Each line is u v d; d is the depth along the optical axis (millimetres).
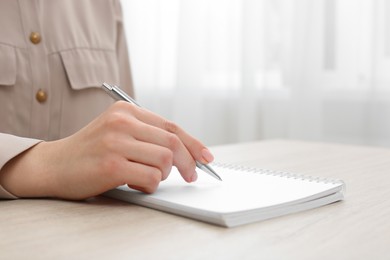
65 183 545
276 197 514
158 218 481
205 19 1910
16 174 570
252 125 1808
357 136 1639
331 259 372
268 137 1795
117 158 530
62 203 544
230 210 457
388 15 1538
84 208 521
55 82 1023
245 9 1791
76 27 1068
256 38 1803
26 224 458
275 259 373
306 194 525
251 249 394
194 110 1929
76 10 1087
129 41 2068
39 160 576
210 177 627
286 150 1010
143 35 2066
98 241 410
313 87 1674
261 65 1814
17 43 968
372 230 444
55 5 1042
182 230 441
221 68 1915
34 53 984
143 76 2076
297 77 1699
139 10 2061
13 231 436
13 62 955
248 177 625
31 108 979
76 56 1048
